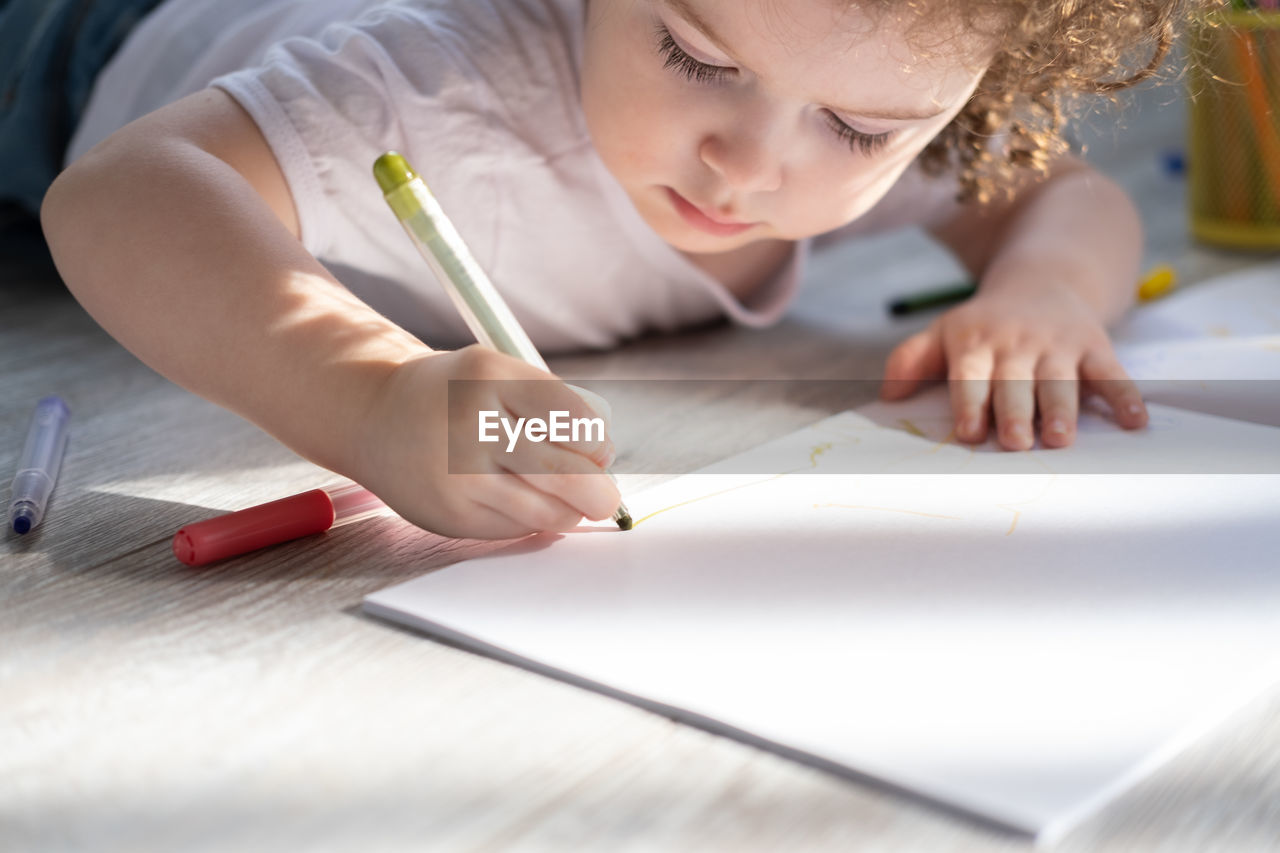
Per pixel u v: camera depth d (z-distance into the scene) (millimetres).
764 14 518
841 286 1024
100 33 984
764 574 457
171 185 581
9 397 722
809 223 631
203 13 947
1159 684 375
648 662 391
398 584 461
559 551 483
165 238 559
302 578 472
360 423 493
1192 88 979
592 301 825
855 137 582
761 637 407
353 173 688
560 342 846
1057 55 608
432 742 355
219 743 356
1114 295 805
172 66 932
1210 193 1042
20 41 989
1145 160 1356
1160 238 1074
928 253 1120
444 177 728
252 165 651
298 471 603
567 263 797
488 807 324
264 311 533
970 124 762
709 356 823
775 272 873
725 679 380
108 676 396
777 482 558
